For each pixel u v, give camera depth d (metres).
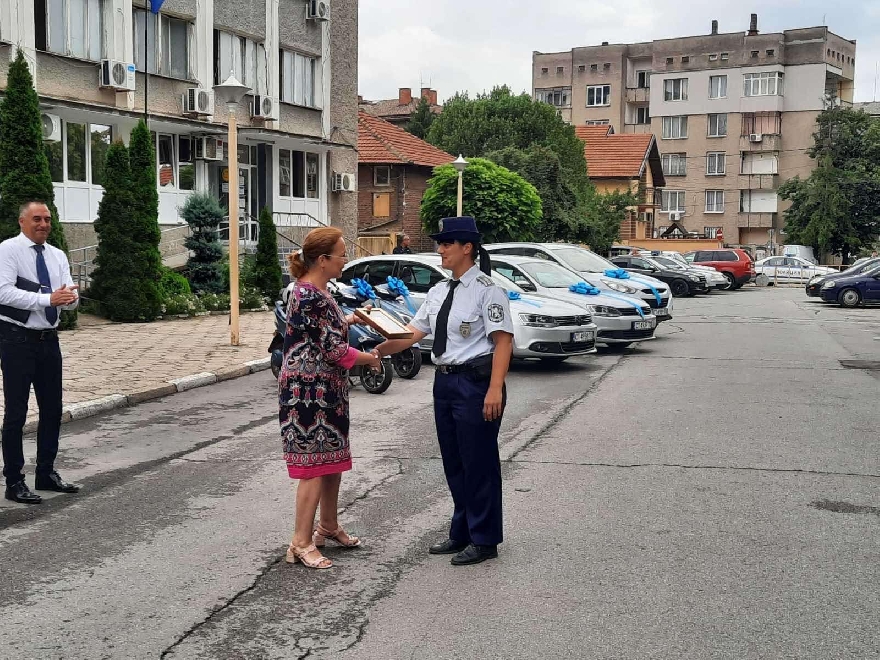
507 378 12.77
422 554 5.47
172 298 20.30
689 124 71.62
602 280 17.30
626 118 77.81
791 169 69.38
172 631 4.34
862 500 6.56
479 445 5.25
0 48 19.92
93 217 23.16
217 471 7.54
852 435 8.81
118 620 4.47
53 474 6.90
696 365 14.11
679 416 9.82
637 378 12.72
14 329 6.56
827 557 5.35
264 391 11.68
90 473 7.46
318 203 31.66
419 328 5.52
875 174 54.28
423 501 6.61
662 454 8.02
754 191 70.12
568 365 14.16
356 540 5.62
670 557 5.35
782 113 69.31
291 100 29.75
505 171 32.97
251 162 28.81
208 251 22.56
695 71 71.06
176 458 8.01
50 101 20.55
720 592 4.80
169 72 24.80
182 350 14.68
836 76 70.31
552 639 4.21
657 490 6.84
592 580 4.99
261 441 8.73
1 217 16.23
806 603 4.65
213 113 25.91
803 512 6.27
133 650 4.12
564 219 38.06
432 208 32.84
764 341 17.78
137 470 7.57
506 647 4.13
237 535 5.83
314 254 5.25
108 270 18.84
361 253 33.66
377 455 8.06
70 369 12.52
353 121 32.94
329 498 5.52
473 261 5.37
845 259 56.53
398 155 40.78
